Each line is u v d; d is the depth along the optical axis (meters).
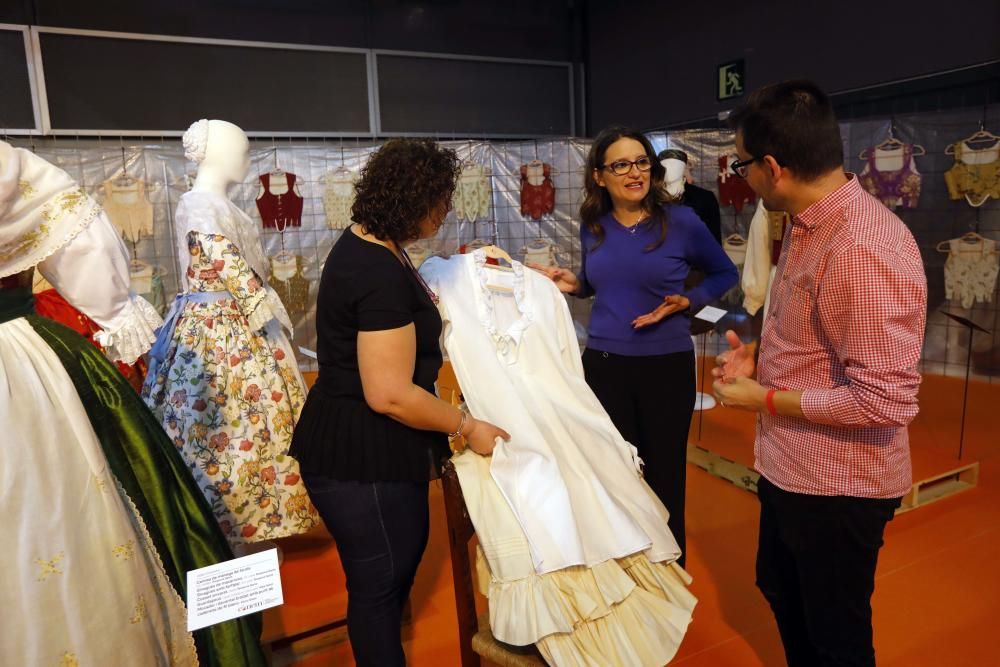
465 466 1.49
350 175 5.32
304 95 6.32
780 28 5.24
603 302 2.14
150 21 5.75
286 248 5.40
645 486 1.70
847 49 4.76
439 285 1.65
